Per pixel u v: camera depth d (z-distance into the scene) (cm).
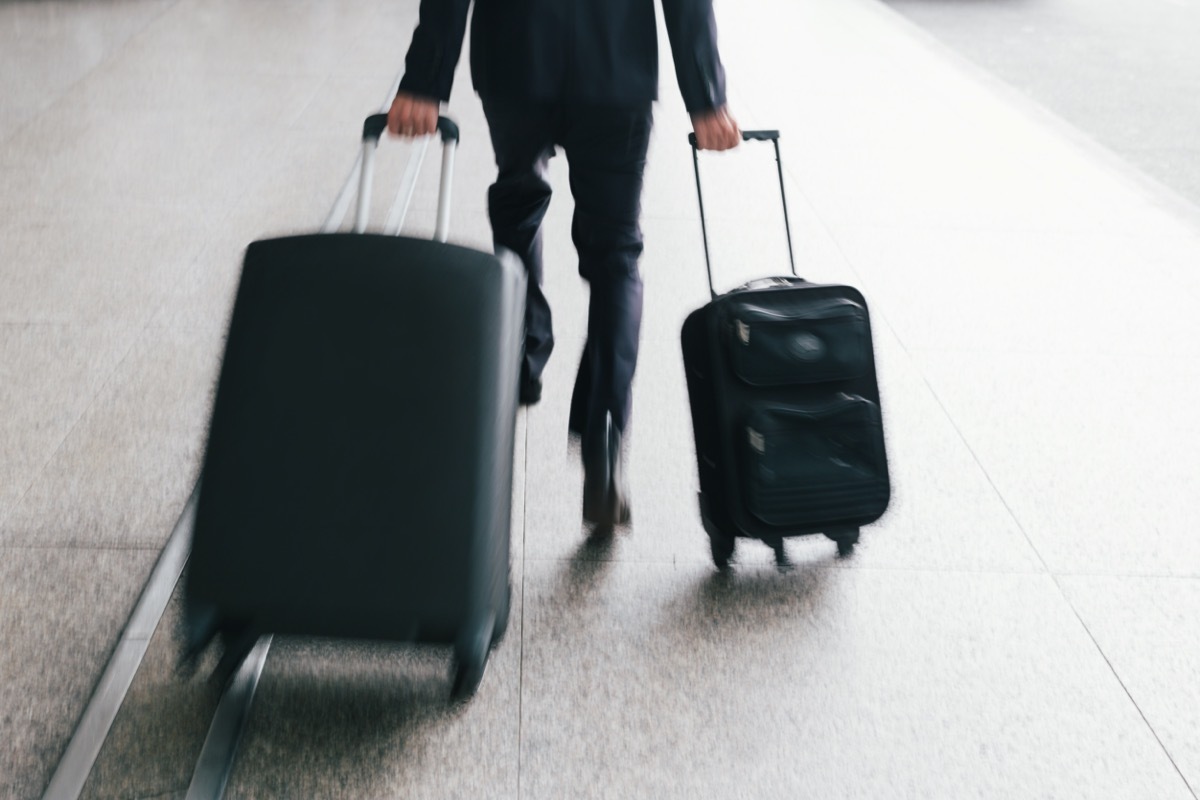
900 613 210
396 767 173
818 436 196
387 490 156
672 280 336
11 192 384
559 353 292
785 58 605
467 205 382
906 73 588
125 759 170
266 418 156
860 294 198
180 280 325
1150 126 561
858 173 434
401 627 158
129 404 262
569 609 207
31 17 639
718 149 203
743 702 188
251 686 181
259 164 419
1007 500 243
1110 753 182
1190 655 203
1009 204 411
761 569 220
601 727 182
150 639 192
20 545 215
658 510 236
